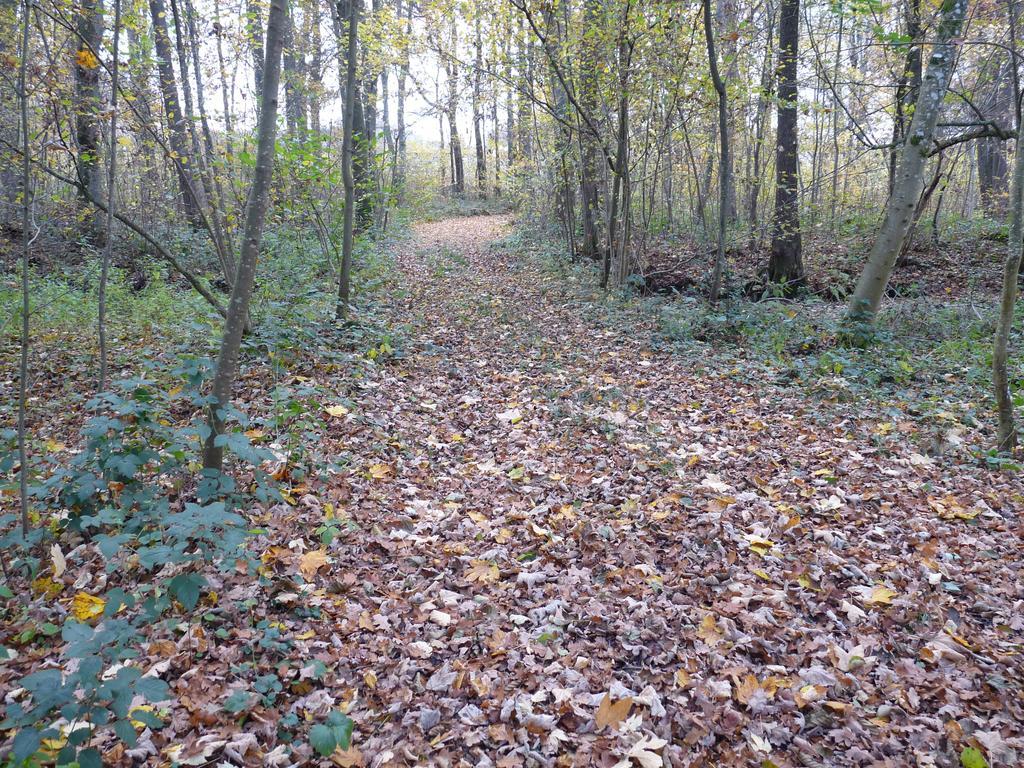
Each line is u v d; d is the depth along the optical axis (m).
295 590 3.85
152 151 9.95
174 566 3.87
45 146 5.28
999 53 9.84
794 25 12.15
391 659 3.45
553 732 2.96
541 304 12.33
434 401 7.30
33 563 3.77
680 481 5.39
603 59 11.49
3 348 7.88
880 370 8.10
